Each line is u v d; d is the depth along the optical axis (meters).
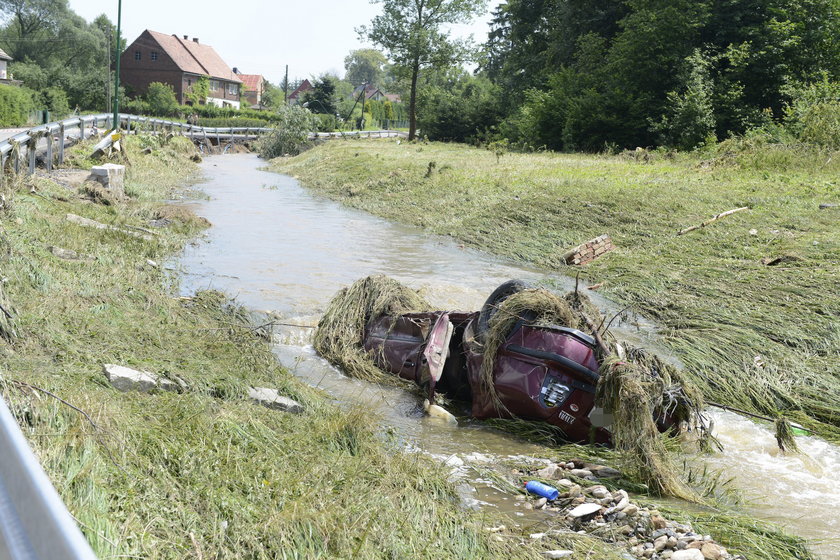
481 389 7.05
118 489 3.89
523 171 26.88
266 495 4.31
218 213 20.39
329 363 8.36
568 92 43.03
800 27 35.94
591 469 5.91
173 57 88.88
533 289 7.18
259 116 85.88
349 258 14.62
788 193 19.19
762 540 4.66
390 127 100.50
